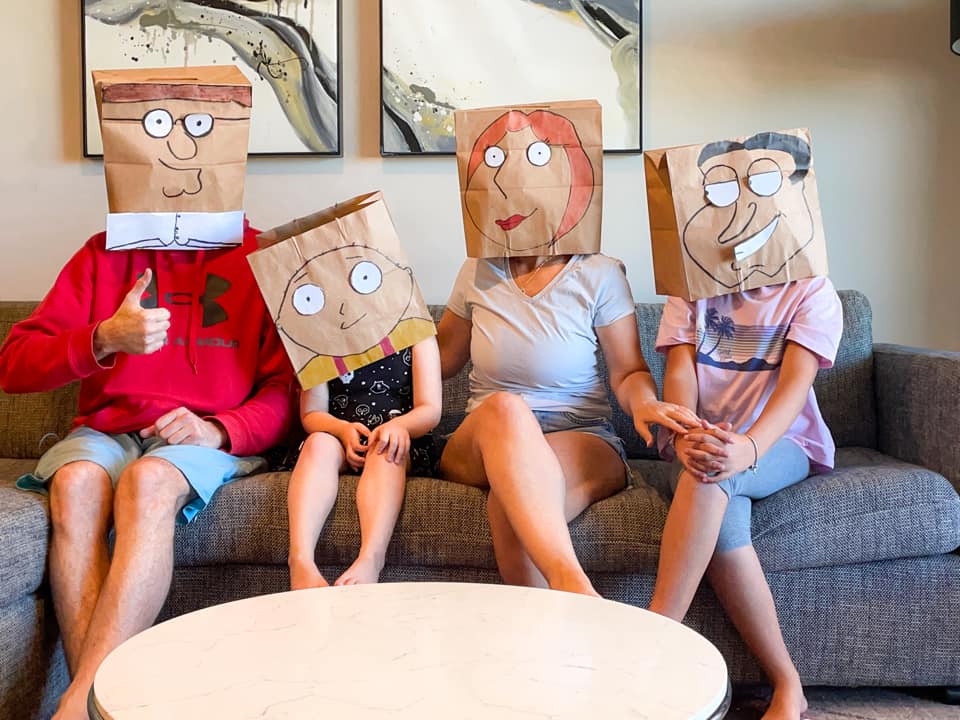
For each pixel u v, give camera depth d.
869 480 1.50
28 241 2.24
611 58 2.17
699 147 1.54
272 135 2.21
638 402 1.53
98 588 1.39
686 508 1.40
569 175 1.63
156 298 1.70
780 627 1.48
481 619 0.99
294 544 1.40
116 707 0.76
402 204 2.23
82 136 2.22
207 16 2.19
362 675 0.83
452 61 2.19
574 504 1.46
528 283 1.70
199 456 1.48
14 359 1.59
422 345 1.69
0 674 1.28
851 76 2.20
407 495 1.52
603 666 0.85
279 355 1.75
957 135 2.20
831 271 2.23
